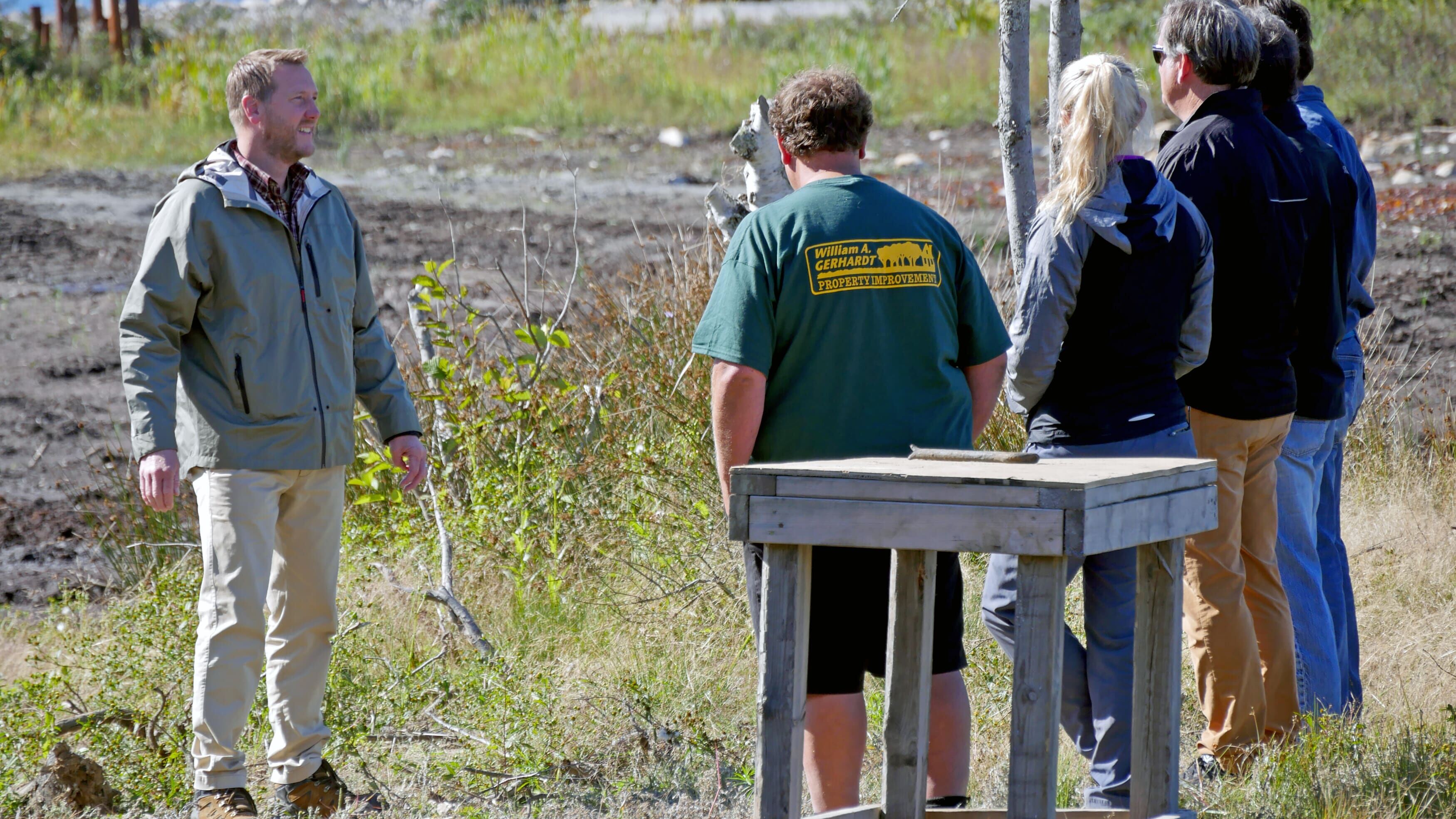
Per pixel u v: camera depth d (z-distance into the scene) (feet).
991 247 91.04
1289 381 44.68
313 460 45.73
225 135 264.11
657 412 77.51
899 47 288.30
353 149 253.85
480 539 68.69
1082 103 39.88
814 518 32.24
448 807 46.91
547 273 109.29
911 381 38.83
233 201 43.78
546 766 49.88
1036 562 30.63
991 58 276.21
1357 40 237.04
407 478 50.01
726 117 266.16
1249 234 43.57
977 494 30.81
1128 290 40.47
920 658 33.09
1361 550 68.03
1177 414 41.32
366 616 63.31
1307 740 44.14
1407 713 50.01
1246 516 46.14
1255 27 47.57
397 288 139.54
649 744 50.70
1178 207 41.32
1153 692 35.17
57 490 95.40
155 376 43.14
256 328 44.32
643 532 67.82
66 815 45.96
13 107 271.49
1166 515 33.55
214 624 44.75
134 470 86.28
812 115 39.55
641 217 177.99
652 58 297.74
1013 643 40.06
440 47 329.11
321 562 47.19
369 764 51.19
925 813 34.91
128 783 48.70
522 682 55.11
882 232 38.73
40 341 132.26
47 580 80.12
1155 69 245.86
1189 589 45.47
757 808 33.42
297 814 46.42
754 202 64.13
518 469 72.02
